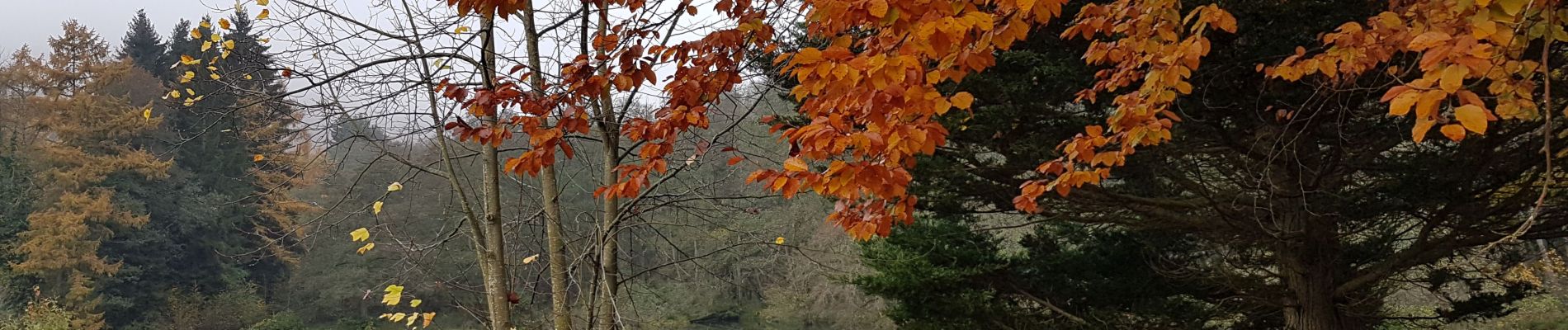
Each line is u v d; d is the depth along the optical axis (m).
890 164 2.89
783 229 12.98
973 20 2.09
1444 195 4.95
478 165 6.01
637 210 4.47
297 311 19.58
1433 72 1.87
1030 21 3.05
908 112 2.46
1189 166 6.02
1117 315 6.88
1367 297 5.98
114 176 20.08
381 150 4.31
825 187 2.79
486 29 3.91
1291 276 5.94
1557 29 1.92
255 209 16.50
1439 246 5.30
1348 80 3.70
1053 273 7.48
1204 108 5.01
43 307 16.92
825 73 2.19
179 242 20.83
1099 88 3.93
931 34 2.10
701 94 3.24
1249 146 5.16
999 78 5.15
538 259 4.82
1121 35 4.67
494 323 4.34
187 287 20.64
